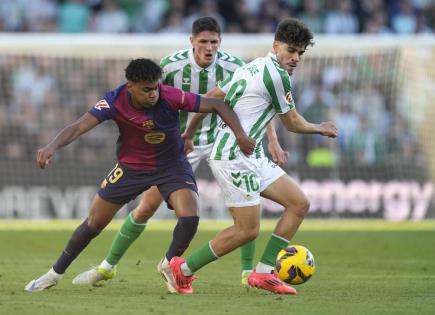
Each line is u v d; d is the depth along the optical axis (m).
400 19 61.44
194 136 24.28
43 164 19.08
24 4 58.78
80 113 50.25
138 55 49.78
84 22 59.25
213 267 26.72
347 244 34.38
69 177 46.44
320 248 32.94
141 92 19.12
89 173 46.69
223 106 19.91
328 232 39.69
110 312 17.06
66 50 48.19
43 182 46.25
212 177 44.84
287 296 19.91
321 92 49.62
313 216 46.75
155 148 19.98
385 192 47.28
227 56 24.17
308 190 47.25
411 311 17.59
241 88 20.25
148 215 22.11
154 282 22.73
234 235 20.16
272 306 18.12
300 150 47.88
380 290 21.22
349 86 49.34
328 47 44.78
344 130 48.59
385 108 48.69
